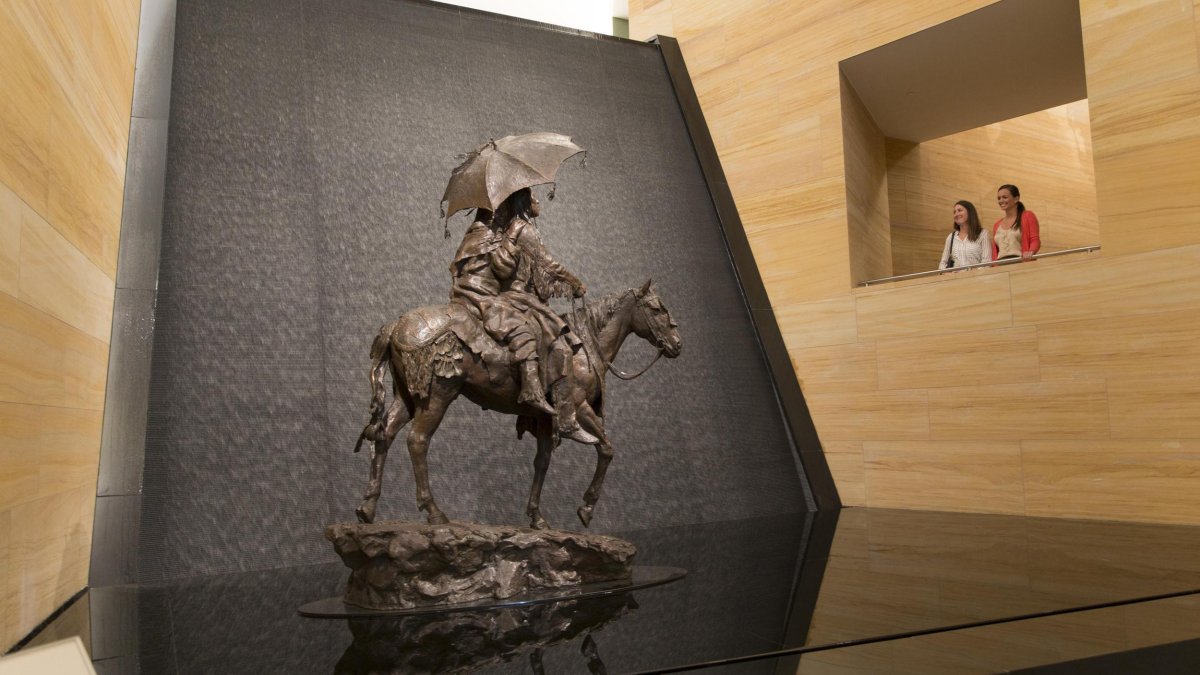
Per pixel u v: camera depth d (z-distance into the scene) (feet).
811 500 35.60
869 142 41.14
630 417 33.83
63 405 18.74
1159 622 15.69
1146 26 28.71
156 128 29.86
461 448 29.94
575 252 36.86
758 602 17.92
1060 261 30.63
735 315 39.09
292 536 25.89
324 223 31.81
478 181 20.83
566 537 19.70
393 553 17.98
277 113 32.94
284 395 27.96
